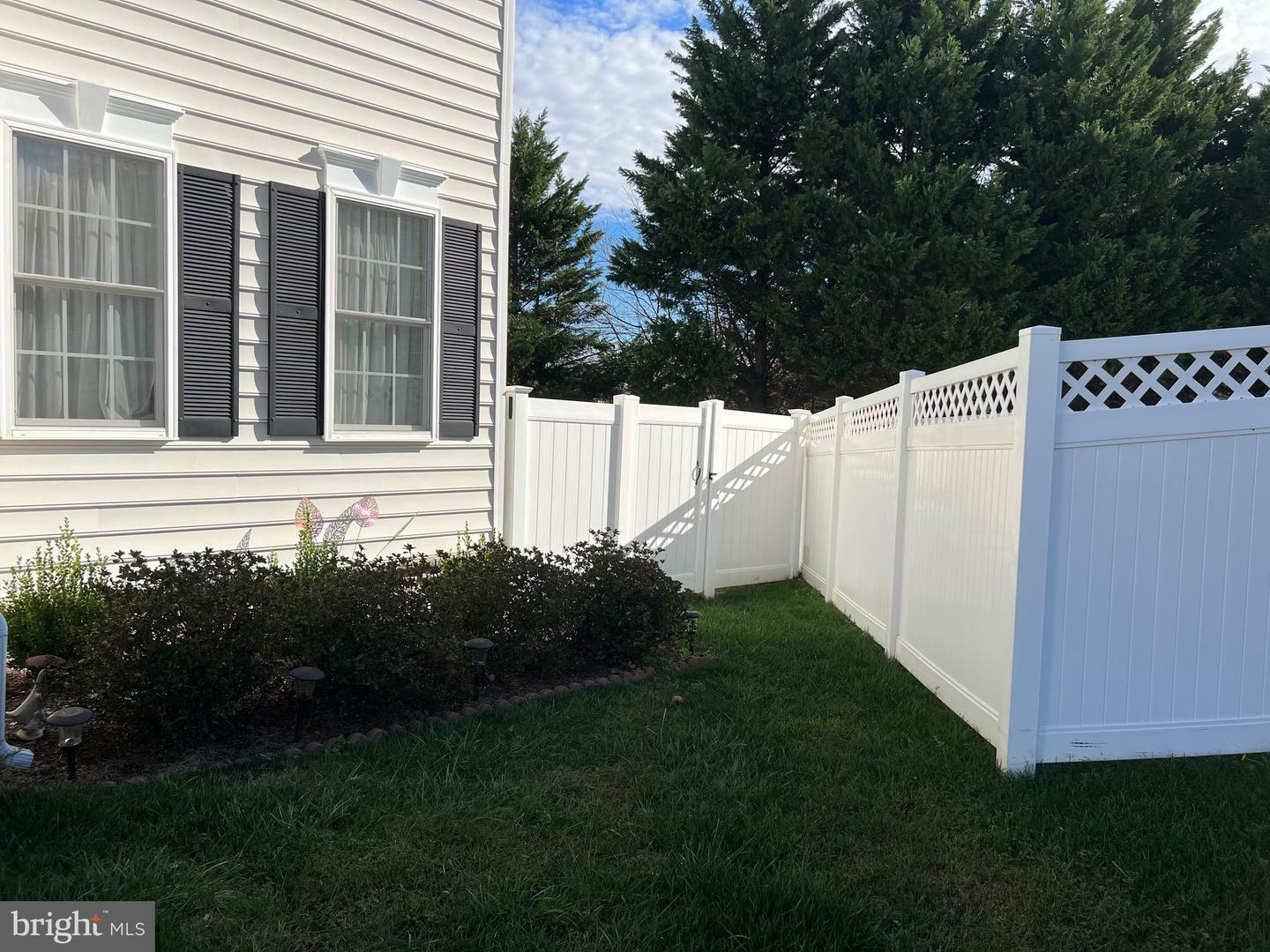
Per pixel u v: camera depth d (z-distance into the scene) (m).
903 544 5.64
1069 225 13.21
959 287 12.53
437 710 4.11
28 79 4.58
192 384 5.31
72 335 4.89
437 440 6.67
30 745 3.44
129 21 4.98
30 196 4.66
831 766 3.71
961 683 4.45
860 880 2.79
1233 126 14.76
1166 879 2.81
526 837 2.94
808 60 13.77
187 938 2.25
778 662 5.45
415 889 2.60
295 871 2.63
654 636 5.25
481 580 4.68
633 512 7.66
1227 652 3.80
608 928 2.45
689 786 3.41
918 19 13.46
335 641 3.83
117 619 3.43
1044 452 3.66
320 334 5.96
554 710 4.25
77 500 4.93
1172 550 3.76
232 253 5.46
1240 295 13.20
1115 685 3.78
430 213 6.53
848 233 13.21
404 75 6.36
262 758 3.45
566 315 22.81
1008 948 2.48
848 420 7.36
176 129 5.22
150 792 3.00
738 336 15.62
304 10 5.77
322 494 6.05
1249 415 3.74
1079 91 12.66
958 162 13.30
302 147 5.83
